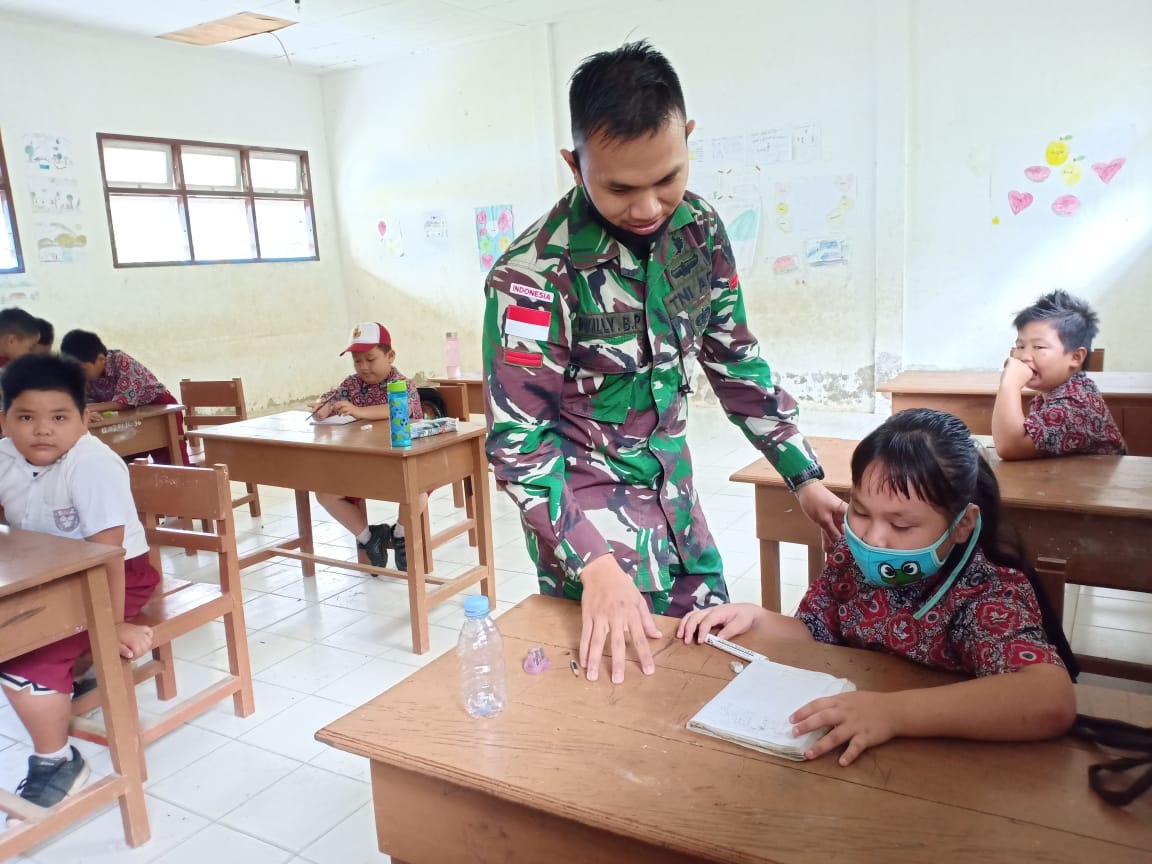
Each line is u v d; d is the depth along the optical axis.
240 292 7.18
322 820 1.86
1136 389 2.89
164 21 5.85
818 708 0.93
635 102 0.99
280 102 7.50
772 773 0.87
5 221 5.61
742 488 4.32
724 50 5.96
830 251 5.86
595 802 0.84
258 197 7.38
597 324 1.26
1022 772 0.85
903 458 1.06
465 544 3.76
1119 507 1.68
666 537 1.41
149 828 1.84
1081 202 5.05
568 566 1.19
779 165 5.92
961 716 0.90
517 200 7.11
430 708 1.04
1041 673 0.93
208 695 2.19
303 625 2.94
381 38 6.67
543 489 1.21
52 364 1.94
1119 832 0.76
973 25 5.15
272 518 4.27
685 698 1.04
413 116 7.46
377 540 3.30
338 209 8.09
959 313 5.54
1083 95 4.94
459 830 0.96
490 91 7.03
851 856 0.75
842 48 5.56
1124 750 0.88
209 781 2.03
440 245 7.60
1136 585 1.72
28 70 5.69
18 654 1.56
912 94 5.40
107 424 3.54
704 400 6.62
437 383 4.49
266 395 7.47
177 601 2.19
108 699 1.73
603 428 1.36
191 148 6.80
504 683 1.10
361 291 8.16
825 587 1.32
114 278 6.24
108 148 6.22
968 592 1.10
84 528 1.93
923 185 5.49
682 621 1.24
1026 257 5.27
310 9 5.78
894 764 0.88
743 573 3.18
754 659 1.12
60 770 1.82
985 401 3.18
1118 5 4.75
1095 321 2.25
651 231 1.15
